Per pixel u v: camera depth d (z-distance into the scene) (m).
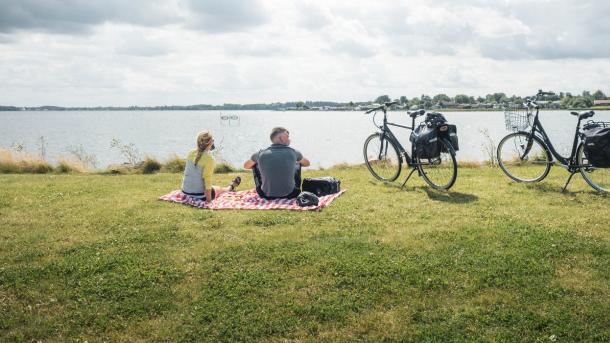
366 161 10.98
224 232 6.65
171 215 7.61
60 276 5.20
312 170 13.46
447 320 4.22
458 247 5.86
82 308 4.52
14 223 7.21
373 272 5.14
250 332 4.09
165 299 4.66
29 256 5.78
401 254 5.68
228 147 54.16
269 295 4.69
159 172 15.53
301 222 7.09
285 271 5.23
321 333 4.06
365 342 3.94
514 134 9.81
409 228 6.69
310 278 5.04
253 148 52.59
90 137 78.44
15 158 15.85
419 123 9.64
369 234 6.46
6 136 81.62
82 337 4.06
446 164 9.31
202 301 4.60
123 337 4.05
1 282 5.05
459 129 68.12
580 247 5.75
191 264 5.45
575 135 8.72
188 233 6.60
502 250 5.72
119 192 9.70
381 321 4.22
